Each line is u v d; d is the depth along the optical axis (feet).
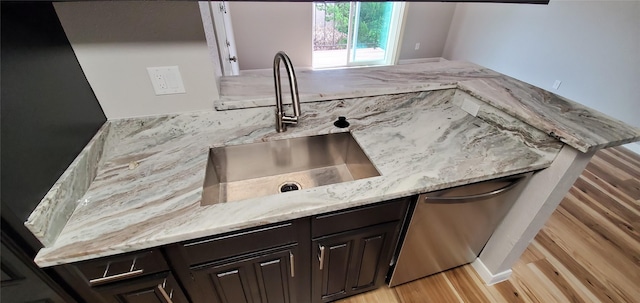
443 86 4.69
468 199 3.50
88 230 2.43
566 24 10.82
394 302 4.76
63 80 2.74
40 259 2.18
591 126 3.33
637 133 3.19
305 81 4.58
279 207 2.71
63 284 2.48
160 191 2.89
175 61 3.40
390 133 4.05
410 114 4.58
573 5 10.44
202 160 3.40
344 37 15.70
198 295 3.28
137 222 2.52
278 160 4.25
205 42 3.38
